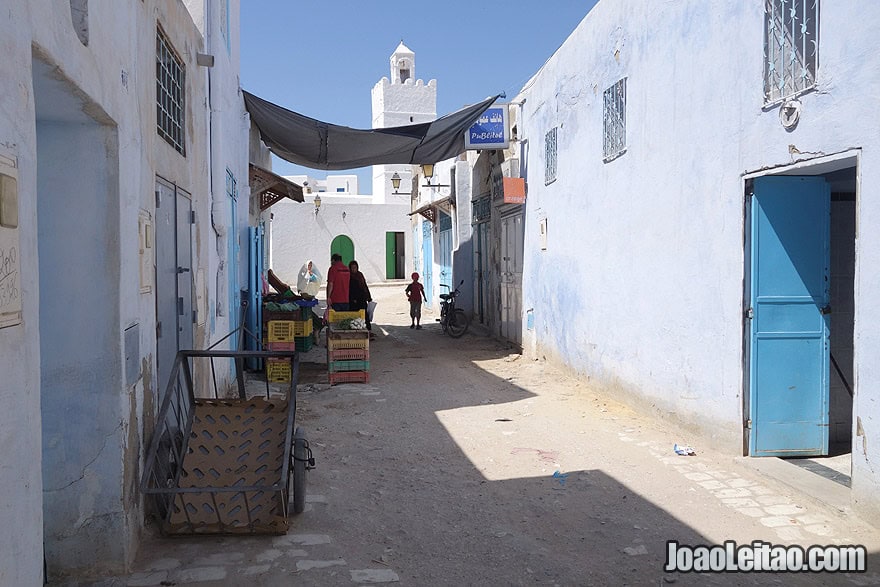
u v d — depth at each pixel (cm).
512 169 1341
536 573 424
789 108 538
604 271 918
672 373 738
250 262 1151
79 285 387
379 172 3775
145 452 455
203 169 734
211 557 433
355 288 1471
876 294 452
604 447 689
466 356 1333
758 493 552
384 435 751
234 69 1062
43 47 274
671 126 727
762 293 611
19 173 250
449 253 2044
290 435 490
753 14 585
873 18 451
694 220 688
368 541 468
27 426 256
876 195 451
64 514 393
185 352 532
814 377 623
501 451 686
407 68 3725
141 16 451
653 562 438
